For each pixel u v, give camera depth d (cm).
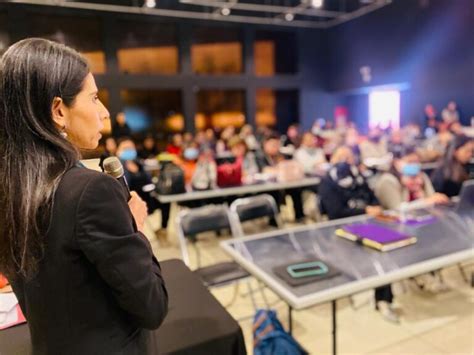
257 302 268
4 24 700
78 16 766
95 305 62
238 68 960
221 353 103
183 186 368
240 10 906
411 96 877
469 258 173
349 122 1040
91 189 60
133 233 63
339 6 966
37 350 66
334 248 190
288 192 481
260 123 1011
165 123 895
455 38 759
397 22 870
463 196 261
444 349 205
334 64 1055
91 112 68
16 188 59
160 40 862
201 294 124
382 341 215
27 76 60
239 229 273
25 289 64
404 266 161
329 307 254
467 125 758
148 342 76
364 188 335
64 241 59
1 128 60
